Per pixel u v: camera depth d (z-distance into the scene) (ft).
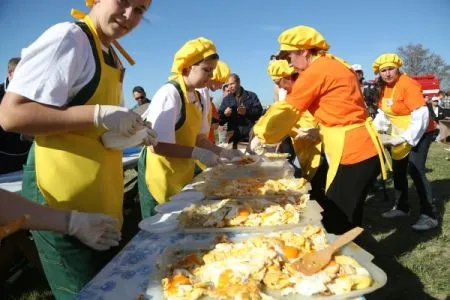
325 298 3.50
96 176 5.09
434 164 28.53
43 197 4.97
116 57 5.72
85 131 5.03
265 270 3.92
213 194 7.52
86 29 4.91
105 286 4.03
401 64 14.60
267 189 7.67
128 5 4.92
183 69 8.68
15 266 11.19
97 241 4.37
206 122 11.06
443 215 16.11
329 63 8.49
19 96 4.42
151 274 4.10
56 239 4.87
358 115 8.50
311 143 12.59
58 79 4.48
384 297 10.02
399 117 14.83
